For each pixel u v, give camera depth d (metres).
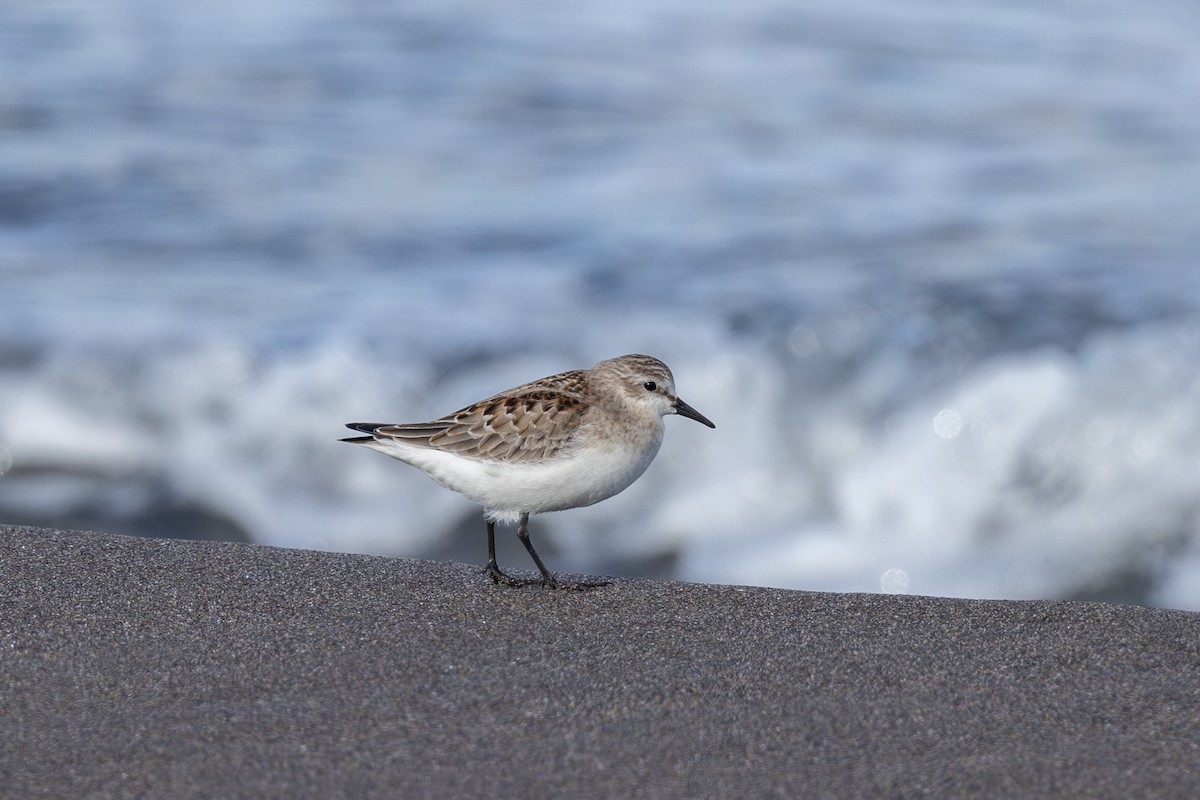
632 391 8.09
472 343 15.37
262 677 6.24
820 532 13.55
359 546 13.38
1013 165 19.92
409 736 5.66
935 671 6.38
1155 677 6.27
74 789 5.17
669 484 14.04
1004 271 16.58
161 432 14.63
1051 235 17.72
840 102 21.98
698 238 18.03
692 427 14.33
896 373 14.64
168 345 15.17
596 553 13.27
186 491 14.06
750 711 5.92
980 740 5.62
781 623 7.04
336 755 5.47
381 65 23.06
